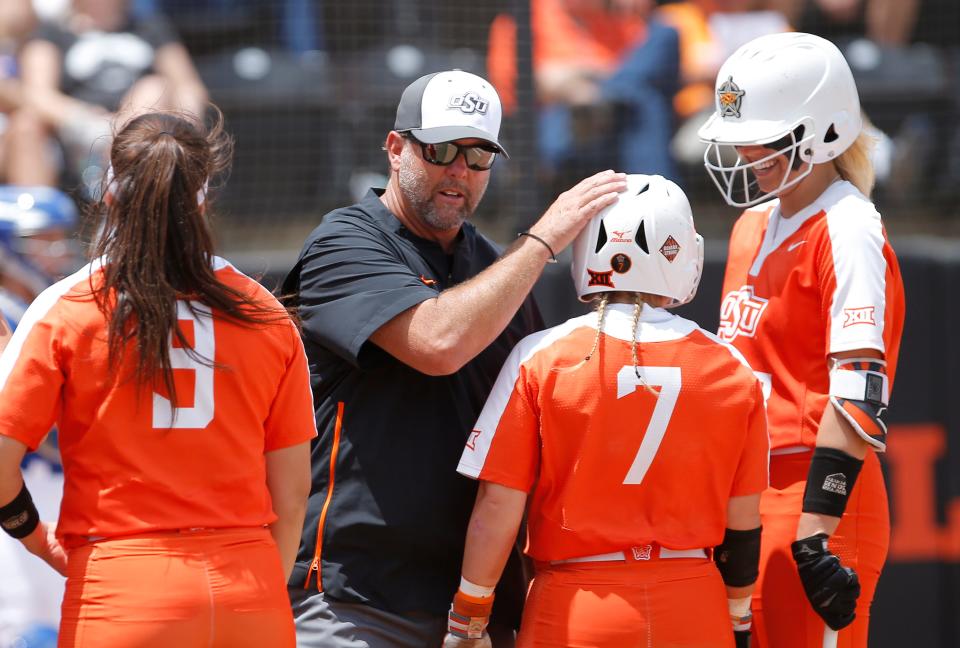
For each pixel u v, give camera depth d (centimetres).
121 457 893
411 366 1056
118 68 2064
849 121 1083
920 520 1816
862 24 2219
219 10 2153
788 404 1090
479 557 1016
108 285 895
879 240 1050
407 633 1084
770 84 1070
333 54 2064
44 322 897
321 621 1077
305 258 1127
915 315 1819
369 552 1083
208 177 945
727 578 1050
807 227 1088
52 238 1559
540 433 1004
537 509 1024
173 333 905
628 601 977
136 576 876
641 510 998
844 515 1081
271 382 955
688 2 2255
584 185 1044
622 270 1005
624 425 983
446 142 1079
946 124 2097
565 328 1016
